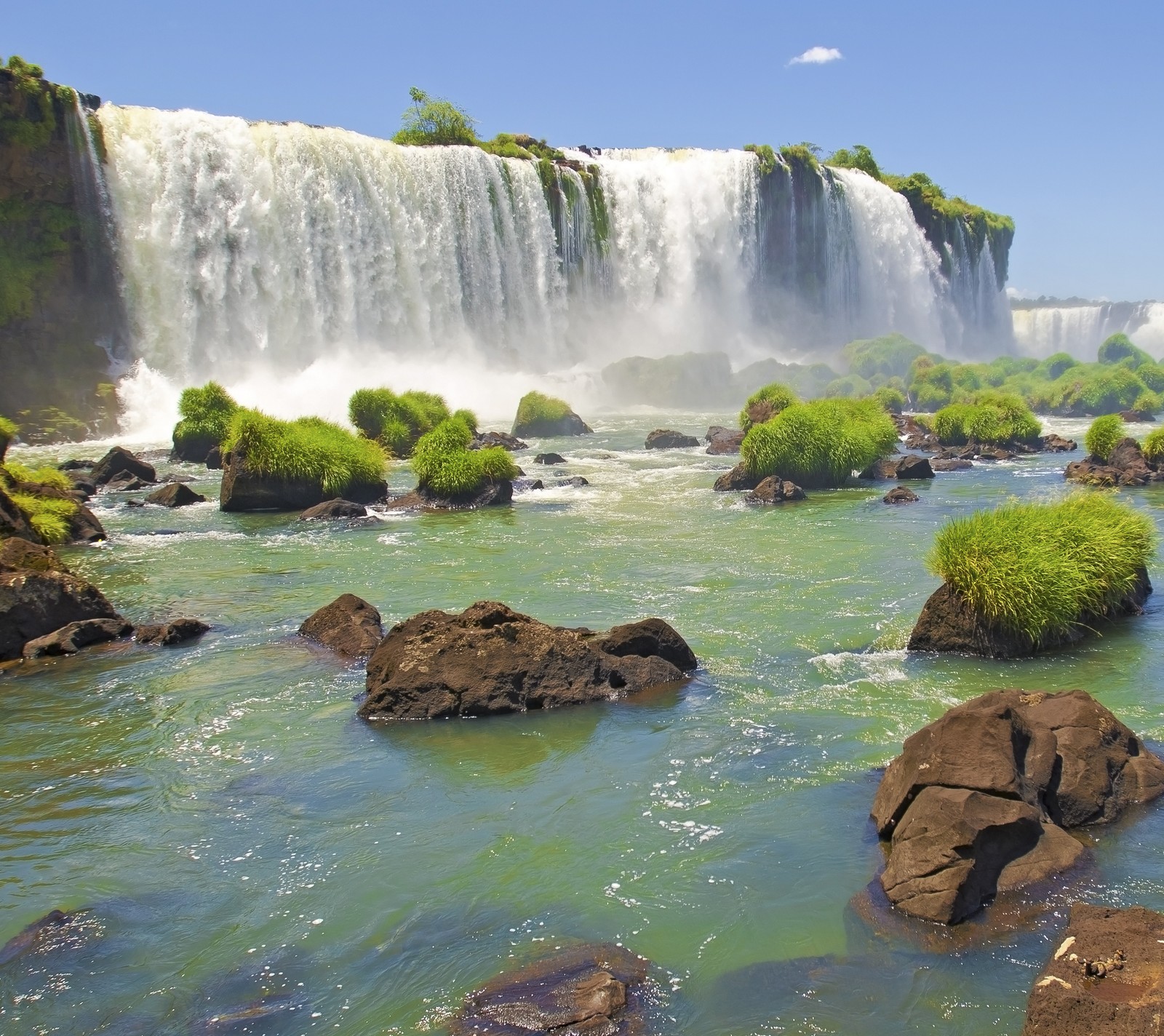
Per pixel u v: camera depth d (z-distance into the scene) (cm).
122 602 1459
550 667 1008
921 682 1041
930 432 3881
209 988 567
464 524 2106
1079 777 722
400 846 721
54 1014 548
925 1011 527
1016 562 1144
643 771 838
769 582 1499
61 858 713
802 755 859
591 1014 528
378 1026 531
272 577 1614
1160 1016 455
